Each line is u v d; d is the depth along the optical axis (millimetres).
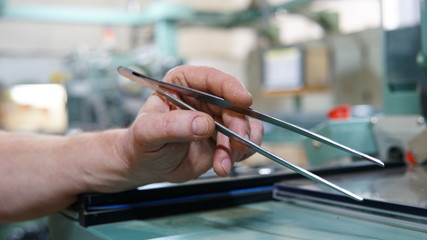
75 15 2484
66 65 3227
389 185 520
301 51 2312
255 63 3047
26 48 3160
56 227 523
